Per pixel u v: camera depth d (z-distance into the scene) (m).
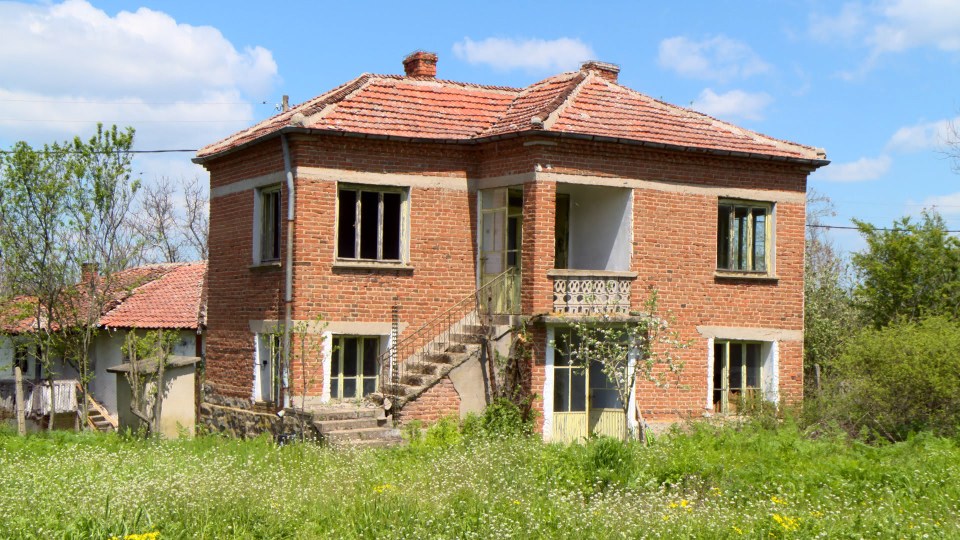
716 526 12.76
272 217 22.33
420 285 21.83
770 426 21.33
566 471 16.11
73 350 27.98
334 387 21.39
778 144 23.61
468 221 22.28
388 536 12.13
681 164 22.41
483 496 13.92
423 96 23.30
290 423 20.55
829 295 31.77
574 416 21.30
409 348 21.62
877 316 30.36
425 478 15.28
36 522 12.03
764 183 23.44
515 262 21.89
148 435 21.33
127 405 23.41
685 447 17.94
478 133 22.20
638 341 21.17
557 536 12.48
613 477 15.72
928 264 29.89
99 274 27.77
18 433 22.44
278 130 20.69
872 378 21.42
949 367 20.55
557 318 20.48
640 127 22.12
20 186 26.25
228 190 23.95
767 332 23.50
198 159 24.56
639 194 21.89
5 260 26.55
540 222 20.73
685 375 22.45
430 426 20.34
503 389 20.89
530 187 20.86
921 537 12.51
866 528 12.98
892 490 15.63
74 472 15.62
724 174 22.92
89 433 21.72
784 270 23.75
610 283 21.41
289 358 20.77
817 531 12.72
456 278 22.16
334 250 21.08
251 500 13.34
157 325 27.25
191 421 23.83
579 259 23.12
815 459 17.44
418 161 21.81
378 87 23.02
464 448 18.22
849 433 21.23
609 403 21.75
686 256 22.47
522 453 17.08
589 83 23.42
